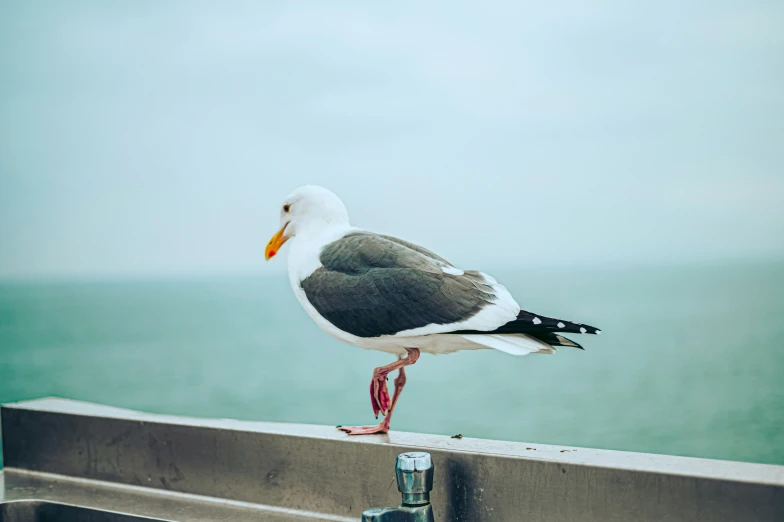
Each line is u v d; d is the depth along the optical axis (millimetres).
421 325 2422
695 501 1729
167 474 2457
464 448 2039
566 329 2254
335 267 2562
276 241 2795
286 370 17641
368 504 2137
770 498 1654
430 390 14234
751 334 18844
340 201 2744
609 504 1821
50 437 2666
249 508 2318
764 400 13289
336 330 2574
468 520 2008
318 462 2207
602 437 11820
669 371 15039
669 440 11555
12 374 20062
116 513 2305
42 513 2439
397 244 2582
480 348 2508
